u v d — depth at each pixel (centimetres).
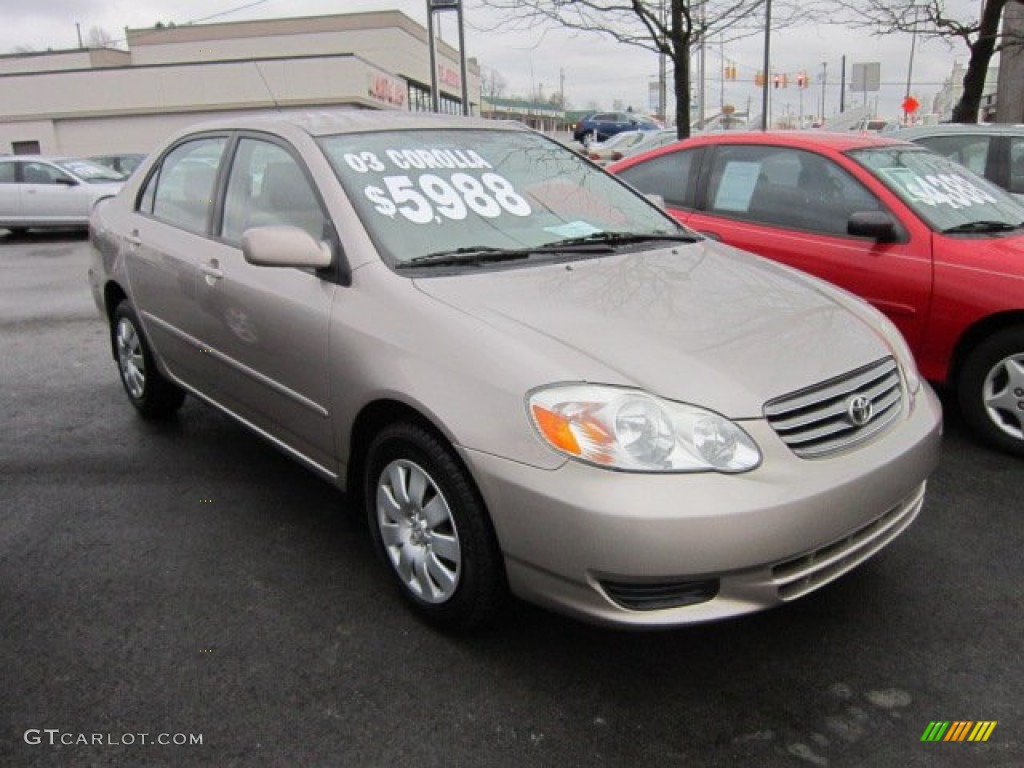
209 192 407
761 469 245
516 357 258
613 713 255
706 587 244
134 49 4859
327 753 241
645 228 386
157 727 252
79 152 3606
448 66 5219
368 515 317
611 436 239
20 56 4759
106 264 490
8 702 263
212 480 420
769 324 289
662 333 274
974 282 428
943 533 357
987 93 2484
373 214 325
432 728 250
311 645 289
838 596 312
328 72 3516
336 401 311
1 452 461
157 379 479
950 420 483
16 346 703
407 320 286
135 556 349
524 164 393
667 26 933
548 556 246
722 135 573
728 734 246
